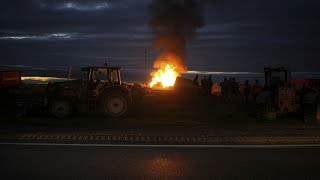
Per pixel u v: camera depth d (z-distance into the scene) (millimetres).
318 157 9023
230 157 8984
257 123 15625
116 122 15539
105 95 17297
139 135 11773
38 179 7016
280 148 10086
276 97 16891
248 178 7234
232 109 21453
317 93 16219
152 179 7125
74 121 15750
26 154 9109
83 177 7191
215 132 12531
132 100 18891
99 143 10594
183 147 10164
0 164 8109
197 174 7488
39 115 17922
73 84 17422
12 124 14422
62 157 8820
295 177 7305
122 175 7371
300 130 13219
